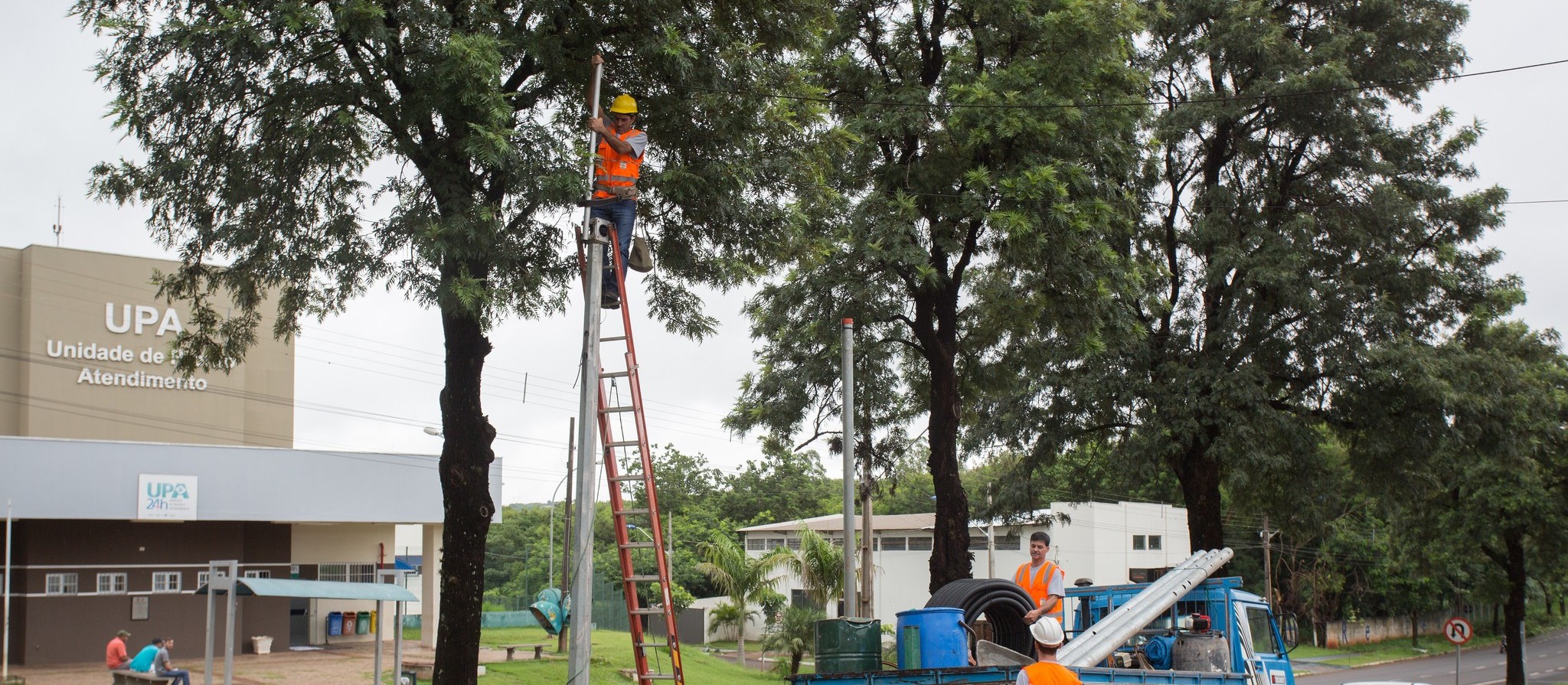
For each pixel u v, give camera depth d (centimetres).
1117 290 1955
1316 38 2636
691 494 7719
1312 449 2612
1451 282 2570
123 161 1467
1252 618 1419
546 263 1497
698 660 3444
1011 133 1770
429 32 1327
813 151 1672
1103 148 1923
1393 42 2664
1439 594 7162
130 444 2417
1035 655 1145
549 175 1306
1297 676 4822
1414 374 2423
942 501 2011
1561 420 3747
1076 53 1842
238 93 1373
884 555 5250
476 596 1470
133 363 3045
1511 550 4144
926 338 2050
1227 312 2631
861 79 2020
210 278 1577
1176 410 2544
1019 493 2988
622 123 1184
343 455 2714
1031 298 1905
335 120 1305
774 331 2161
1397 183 2664
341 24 1254
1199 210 2728
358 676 2208
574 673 966
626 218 1151
